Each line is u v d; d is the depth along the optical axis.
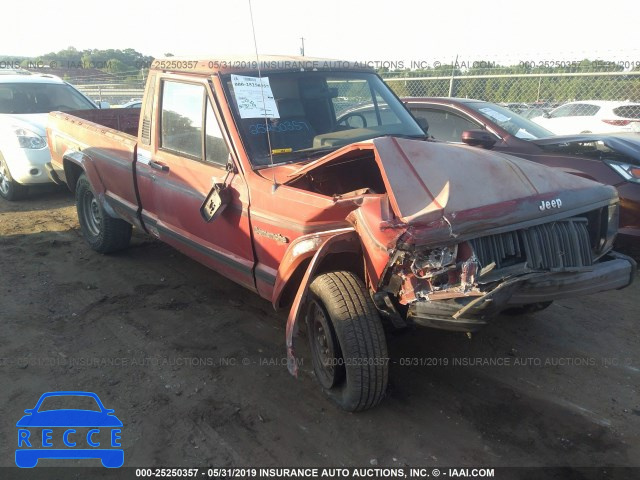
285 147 4.05
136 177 5.00
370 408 3.34
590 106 12.34
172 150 4.56
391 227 2.86
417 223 2.84
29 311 4.75
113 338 4.30
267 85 4.25
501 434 3.18
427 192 3.03
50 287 5.27
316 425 3.27
